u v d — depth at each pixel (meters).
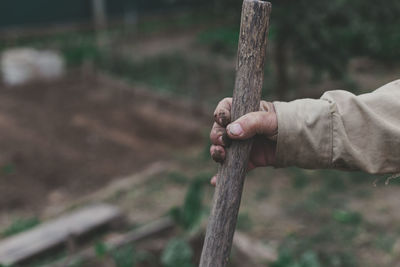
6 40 10.84
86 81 8.54
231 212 1.29
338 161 1.25
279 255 3.15
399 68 7.75
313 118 1.23
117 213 3.97
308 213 4.12
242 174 1.28
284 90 6.23
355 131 1.22
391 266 3.36
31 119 6.75
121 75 9.04
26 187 4.89
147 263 3.39
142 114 6.91
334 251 3.57
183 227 3.73
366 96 1.25
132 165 5.40
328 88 6.85
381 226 3.86
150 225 3.82
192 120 6.63
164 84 8.44
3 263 3.29
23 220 4.25
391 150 1.21
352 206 4.20
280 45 5.80
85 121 6.70
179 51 10.89
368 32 5.37
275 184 4.72
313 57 5.16
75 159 5.55
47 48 10.81
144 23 13.30
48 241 3.57
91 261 3.37
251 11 1.20
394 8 5.46
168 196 4.60
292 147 1.25
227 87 8.32
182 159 5.45
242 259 3.38
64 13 11.96
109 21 12.76
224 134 1.26
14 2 11.02
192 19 13.31
